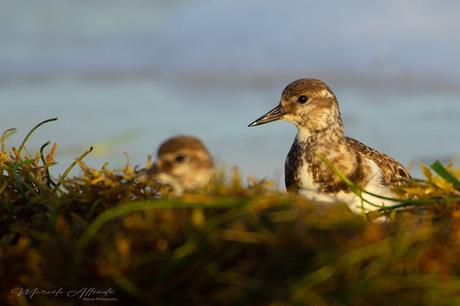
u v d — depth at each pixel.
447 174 9.81
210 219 8.91
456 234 8.73
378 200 13.05
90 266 8.67
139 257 8.60
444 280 8.21
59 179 10.16
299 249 8.59
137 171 10.14
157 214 8.93
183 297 8.47
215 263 8.57
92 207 9.48
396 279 8.23
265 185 9.56
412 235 8.68
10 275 8.84
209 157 11.17
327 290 8.23
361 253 8.42
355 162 13.48
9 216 9.88
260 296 8.34
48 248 8.84
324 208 9.20
